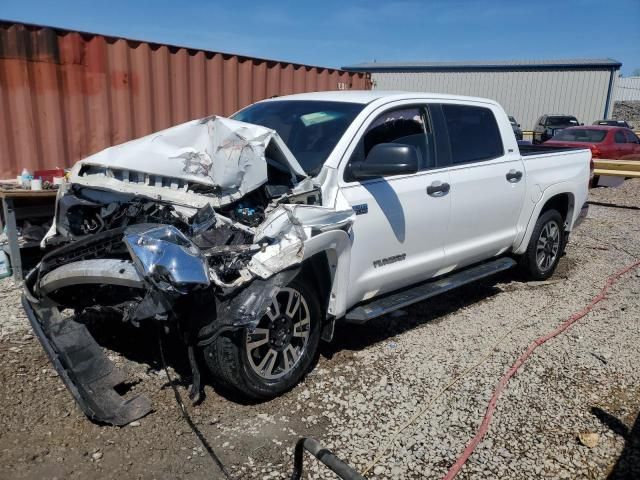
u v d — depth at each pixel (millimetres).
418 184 4203
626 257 7184
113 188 3537
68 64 6402
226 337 3094
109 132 6863
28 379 3521
